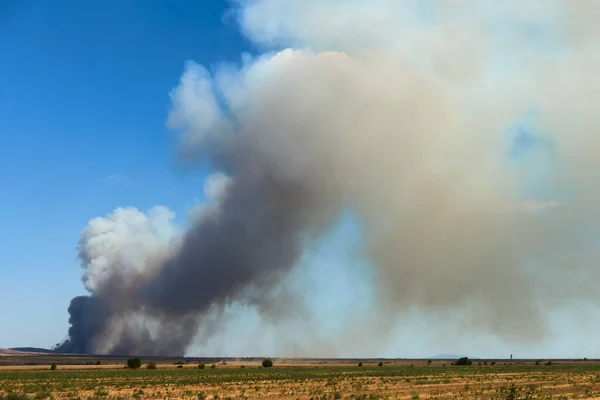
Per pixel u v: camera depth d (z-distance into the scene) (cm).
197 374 12162
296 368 17300
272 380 9319
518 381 8738
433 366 19625
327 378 9912
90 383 8469
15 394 5728
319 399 5591
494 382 8444
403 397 5700
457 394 6109
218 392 6581
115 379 9819
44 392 6425
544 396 5856
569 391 6700
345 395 6025
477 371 13325
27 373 12938
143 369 16812
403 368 16600
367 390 6794
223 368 17825
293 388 7219
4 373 12900
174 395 6119
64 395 6031
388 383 8231
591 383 8244
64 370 15650
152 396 5966
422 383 8175
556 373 11788
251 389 7106
